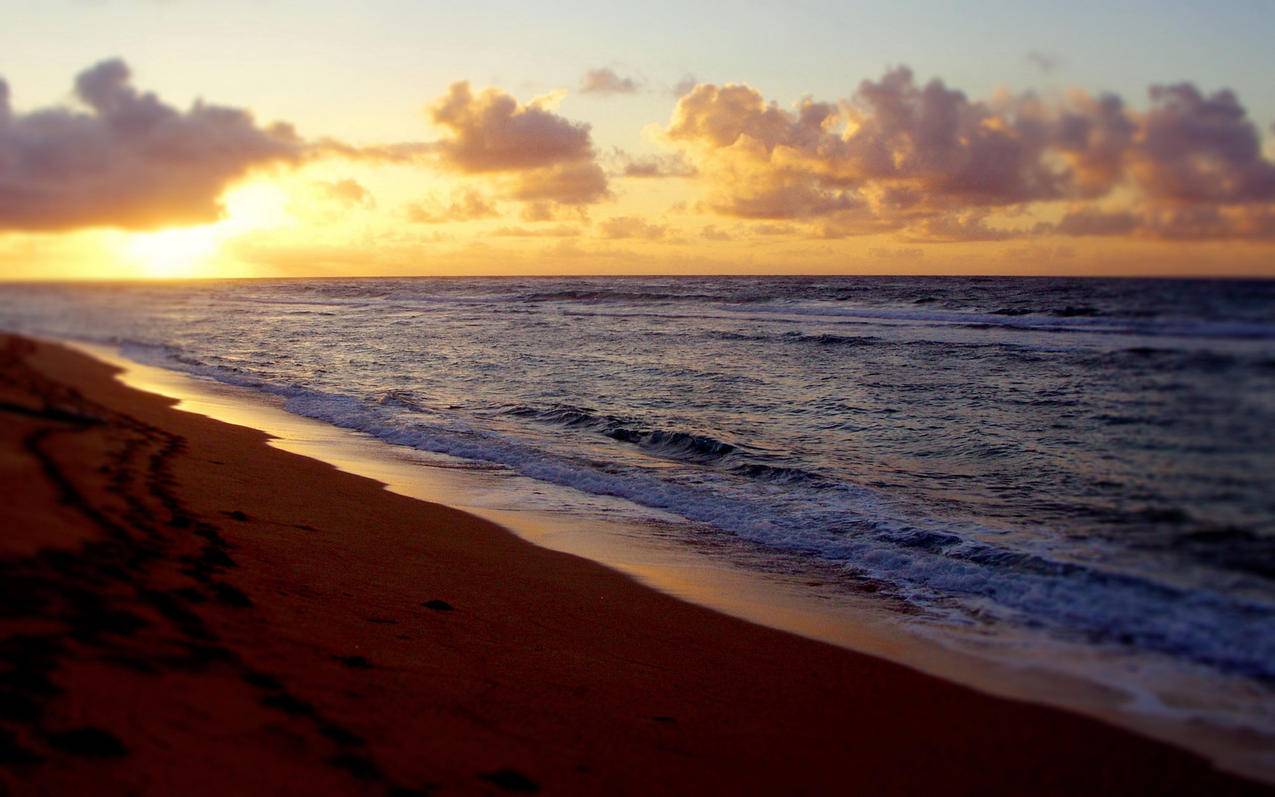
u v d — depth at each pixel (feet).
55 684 13.66
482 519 34.78
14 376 65.57
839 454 45.75
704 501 37.78
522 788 13.84
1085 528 31.58
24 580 17.74
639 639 22.49
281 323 155.43
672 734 16.88
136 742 12.64
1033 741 17.33
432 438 52.01
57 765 11.59
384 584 24.50
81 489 27.96
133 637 16.31
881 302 138.51
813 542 32.19
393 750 14.26
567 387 71.26
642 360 85.92
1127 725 18.04
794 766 15.96
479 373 81.20
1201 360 42.65
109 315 184.03
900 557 30.12
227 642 17.33
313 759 13.37
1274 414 37.47
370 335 124.36
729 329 111.55
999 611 25.30
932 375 67.97
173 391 73.67
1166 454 37.47
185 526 26.09
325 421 59.41
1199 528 29.78
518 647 20.86
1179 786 15.61
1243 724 18.06
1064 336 82.48
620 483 41.11
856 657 21.83
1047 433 45.91
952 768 16.14
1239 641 22.15
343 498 35.99
